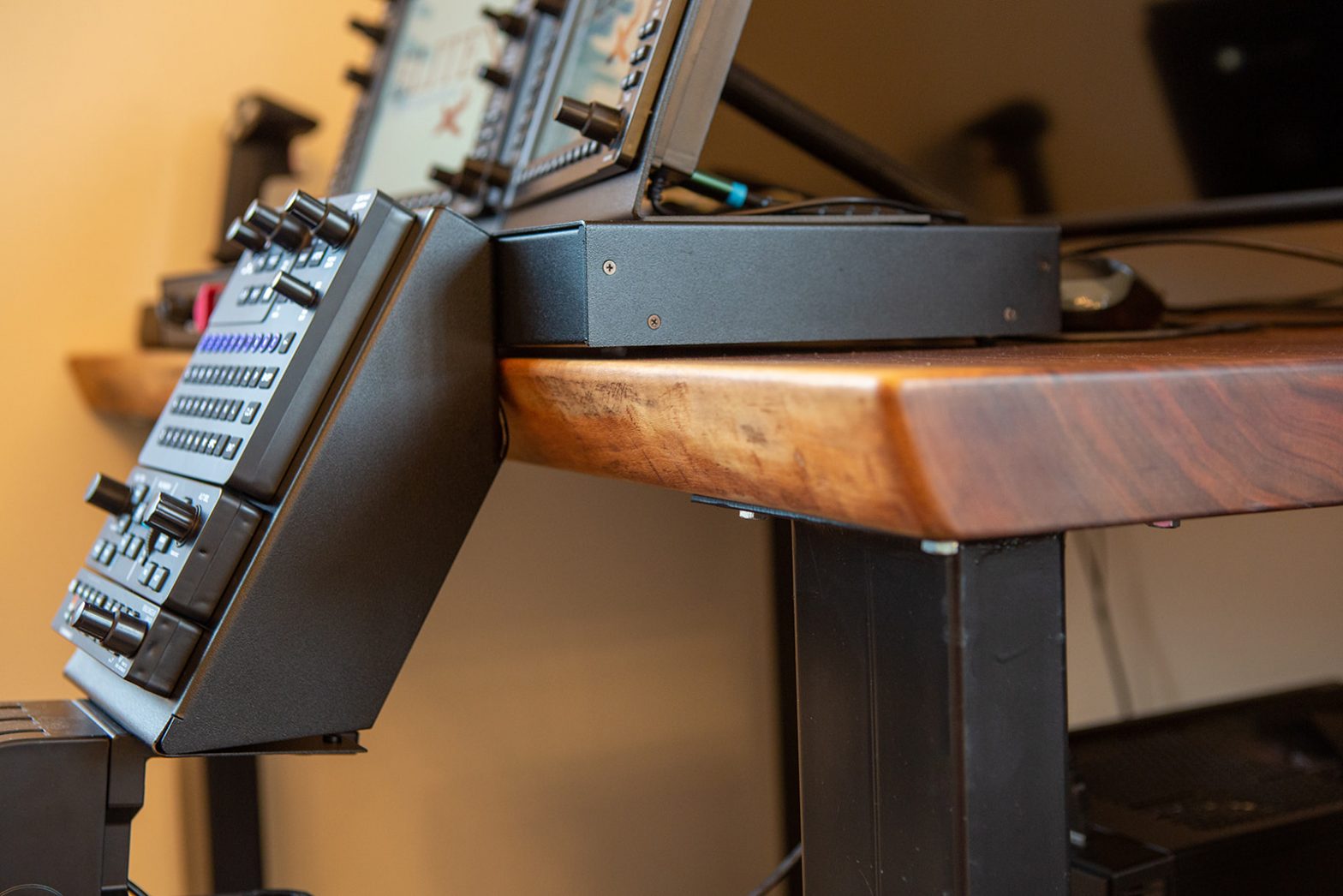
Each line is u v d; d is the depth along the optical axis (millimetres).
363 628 562
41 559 1320
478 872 1441
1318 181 971
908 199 930
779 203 709
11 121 1305
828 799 464
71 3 1333
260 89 1454
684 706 1536
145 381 1068
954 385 338
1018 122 981
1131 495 367
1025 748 406
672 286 558
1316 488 403
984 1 927
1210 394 381
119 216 1365
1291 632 1291
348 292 562
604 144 643
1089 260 822
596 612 1486
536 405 571
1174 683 1392
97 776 519
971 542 397
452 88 1156
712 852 1557
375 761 1392
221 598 532
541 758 1464
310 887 1384
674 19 636
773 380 383
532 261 575
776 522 1539
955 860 398
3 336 1303
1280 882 823
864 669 440
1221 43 986
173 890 1366
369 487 561
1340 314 961
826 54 879
